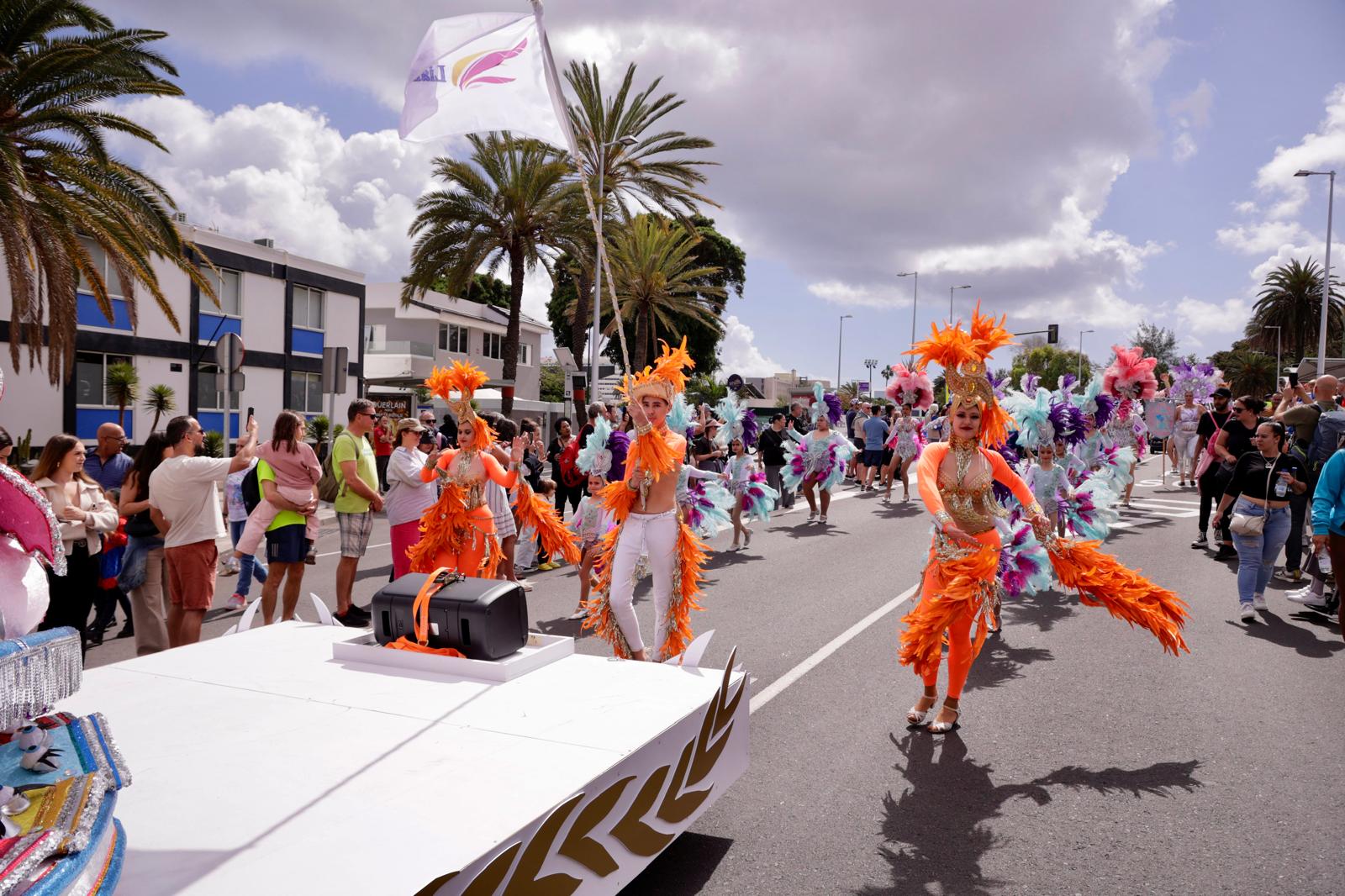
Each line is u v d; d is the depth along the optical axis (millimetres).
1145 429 17125
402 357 36500
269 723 3148
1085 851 3557
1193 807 3957
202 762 2787
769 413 53938
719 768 3629
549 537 6945
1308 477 9070
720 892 3238
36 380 20891
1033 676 5996
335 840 2283
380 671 3807
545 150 24000
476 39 4980
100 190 14258
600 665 3961
